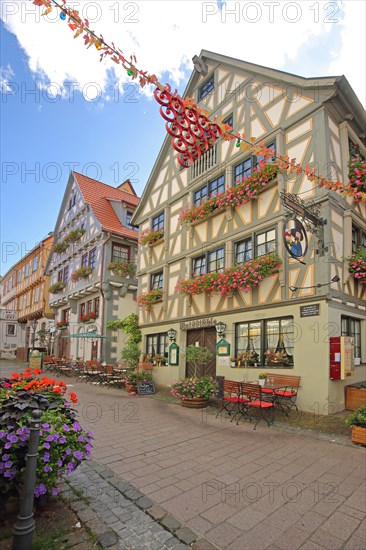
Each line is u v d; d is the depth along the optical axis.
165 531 2.96
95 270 17.53
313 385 7.45
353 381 8.21
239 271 9.20
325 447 5.34
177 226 13.08
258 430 6.36
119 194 21.56
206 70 12.39
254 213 9.66
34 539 2.72
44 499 3.31
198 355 9.82
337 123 8.82
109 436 5.95
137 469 4.38
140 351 13.84
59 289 21.69
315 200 8.09
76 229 19.81
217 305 10.51
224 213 10.74
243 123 10.52
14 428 2.95
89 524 3.02
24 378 3.96
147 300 13.59
